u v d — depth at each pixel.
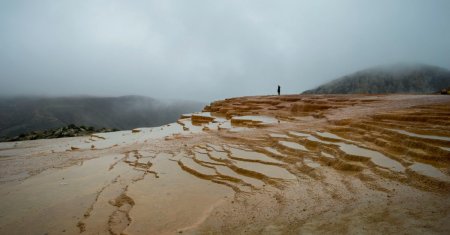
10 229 7.48
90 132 42.28
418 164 8.18
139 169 12.63
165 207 8.02
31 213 8.45
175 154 14.77
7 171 15.48
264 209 7.22
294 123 19.17
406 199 6.27
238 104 34.91
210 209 7.68
